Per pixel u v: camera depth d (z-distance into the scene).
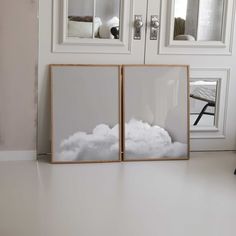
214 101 3.44
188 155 3.30
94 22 3.19
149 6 3.22
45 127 3.22
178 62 3.33
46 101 3.19
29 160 3.17
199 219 2.36
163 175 2.97
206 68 3.37
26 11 3.00
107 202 2.52
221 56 3.38
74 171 2.99
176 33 3.30
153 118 3.26
